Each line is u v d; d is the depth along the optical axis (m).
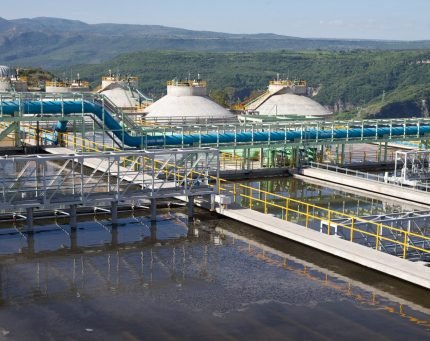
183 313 20.47
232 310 20.78
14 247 27.52
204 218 33.19
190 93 76.31
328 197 42.50
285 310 20.86
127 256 26.55
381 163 55.88
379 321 20.14
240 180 48.06
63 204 29.84
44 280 23.39
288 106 80.19
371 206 39.69
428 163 53.28
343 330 19.39
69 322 19.66
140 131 49.91
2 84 81.12
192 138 49.25
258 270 24.95
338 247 26.84
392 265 24.45
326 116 80.69
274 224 30.67
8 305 20.91
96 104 48.75
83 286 22.81
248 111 80.88
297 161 51.53
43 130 58.34
